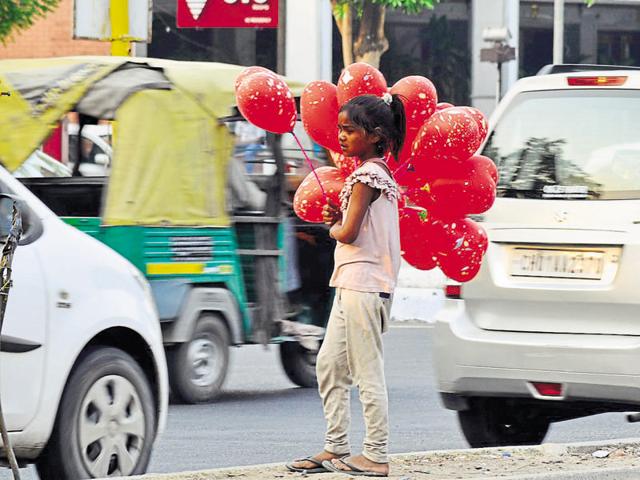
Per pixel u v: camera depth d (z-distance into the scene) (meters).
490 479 15.50
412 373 31.64
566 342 19.06
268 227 28.41
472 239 17.19
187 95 26.89
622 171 19.64
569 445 18.45
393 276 15.49
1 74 26.62
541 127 20.36
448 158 16.28
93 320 16.55
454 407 20.22
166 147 26.47
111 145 28.94
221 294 27.42
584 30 77.50
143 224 25.98
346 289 15.36
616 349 18.73
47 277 16.05
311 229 29.59
